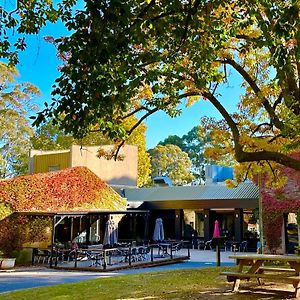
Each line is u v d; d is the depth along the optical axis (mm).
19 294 9297
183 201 26328
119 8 5164
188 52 7617
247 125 10531
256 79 11070
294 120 8219
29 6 6875
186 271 12664
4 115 28516
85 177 22453
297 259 8469
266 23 6523
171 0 6113
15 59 7316
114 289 9469
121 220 26453
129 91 7113
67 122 5609
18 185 19062
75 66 5438
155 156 50750
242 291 8688
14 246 18297
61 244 18547
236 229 24578
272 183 12945
